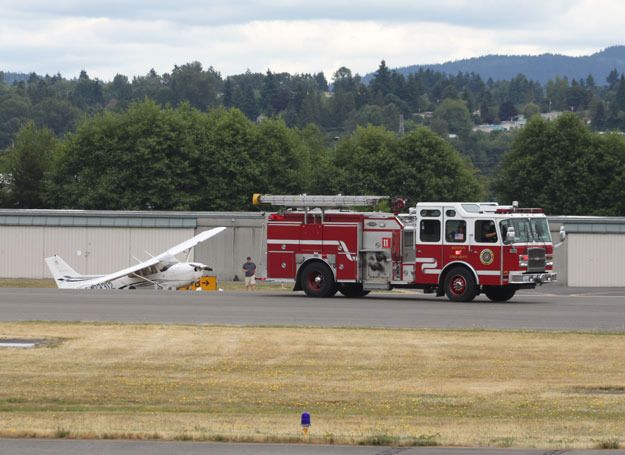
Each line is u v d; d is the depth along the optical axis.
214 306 77.75
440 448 32.53
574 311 74.56
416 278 85.94
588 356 52.97
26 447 32.53
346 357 52.66
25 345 56.19
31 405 41.66
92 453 31.69
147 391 44.53
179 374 48.44
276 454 31.61
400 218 87.00
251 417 38.59
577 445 32.91
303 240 89.62
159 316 69.94
